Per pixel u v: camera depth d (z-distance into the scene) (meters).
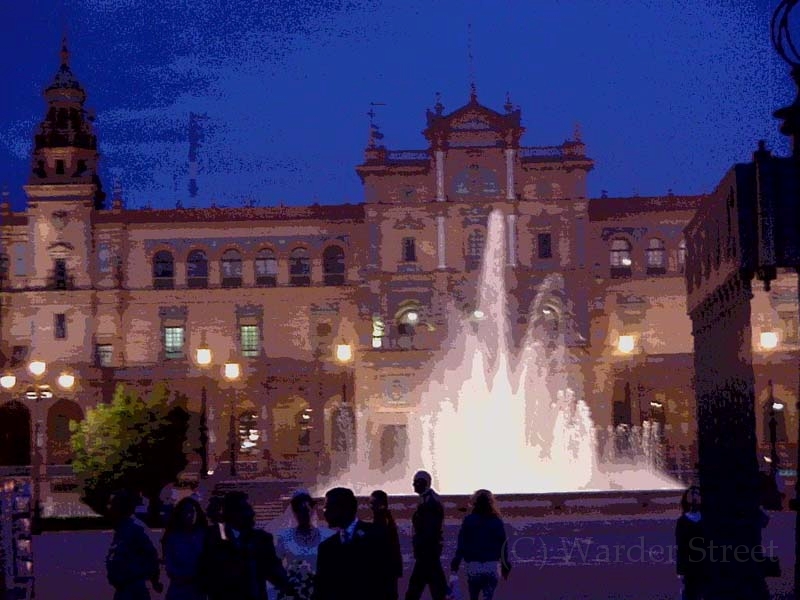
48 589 31.97
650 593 27.56
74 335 96.94
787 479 60.72
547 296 93.75
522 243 94.44
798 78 14.98
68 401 97.44
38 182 97.50
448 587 21.98
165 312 97.56
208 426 96.06
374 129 96.00
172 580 18.50
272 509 63.94
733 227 16.09
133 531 18.70
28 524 24.22
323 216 97.12
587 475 71.56
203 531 18.67
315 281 96.94
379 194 95.38
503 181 94.50
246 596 15.01
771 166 15.38
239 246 97.88
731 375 18.03
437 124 95.00
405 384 93.62
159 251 98.00
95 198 100.62
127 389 96.50
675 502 47.72
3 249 98.12
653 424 91.00
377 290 94.62
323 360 96.38
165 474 66.94
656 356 93.00
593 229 96.19
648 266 95.94
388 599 13.41
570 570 32.84
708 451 20.44
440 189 94.56
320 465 87.62
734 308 17.36
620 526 43.78
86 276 97.25
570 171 94.38
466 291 94.19
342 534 13.42
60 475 92.06
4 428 98.44
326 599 13.20
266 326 97.12
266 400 96.06
